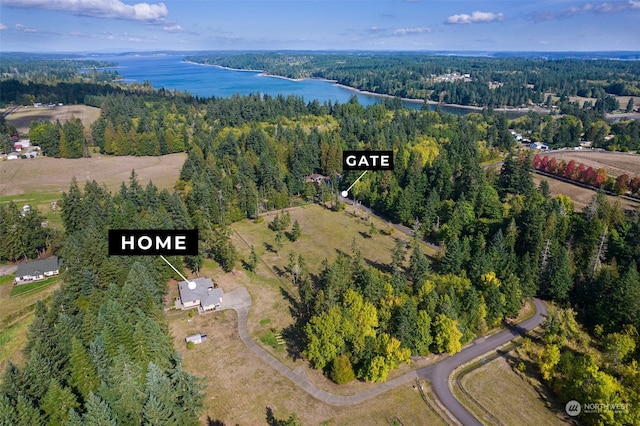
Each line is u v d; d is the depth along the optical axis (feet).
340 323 229.25
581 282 291.38
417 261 299.38
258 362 239.09
